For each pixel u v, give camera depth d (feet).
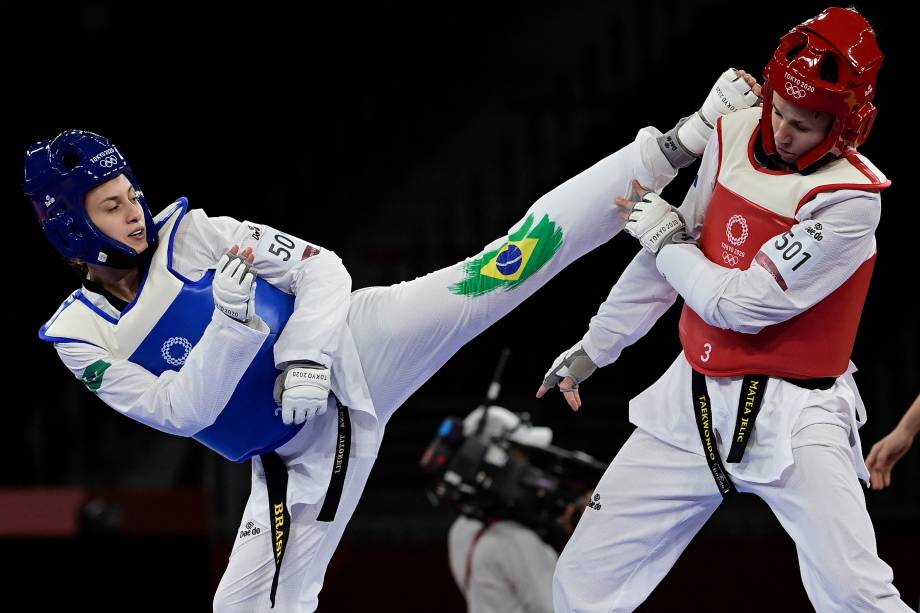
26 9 110.63
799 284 25.77
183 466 94.07
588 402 94.32
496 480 44.88
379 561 69.36
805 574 27.43
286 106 116.47
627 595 30.12
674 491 29.43
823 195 25.54
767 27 103.60
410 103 117.29
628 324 31.04
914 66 93.56
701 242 28.43
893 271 95.71
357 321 30.50
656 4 112.37
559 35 117.70
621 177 30.04
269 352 28.84
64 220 27.58
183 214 29.22
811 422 26.84
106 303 28.71
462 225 108.99
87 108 111.96
